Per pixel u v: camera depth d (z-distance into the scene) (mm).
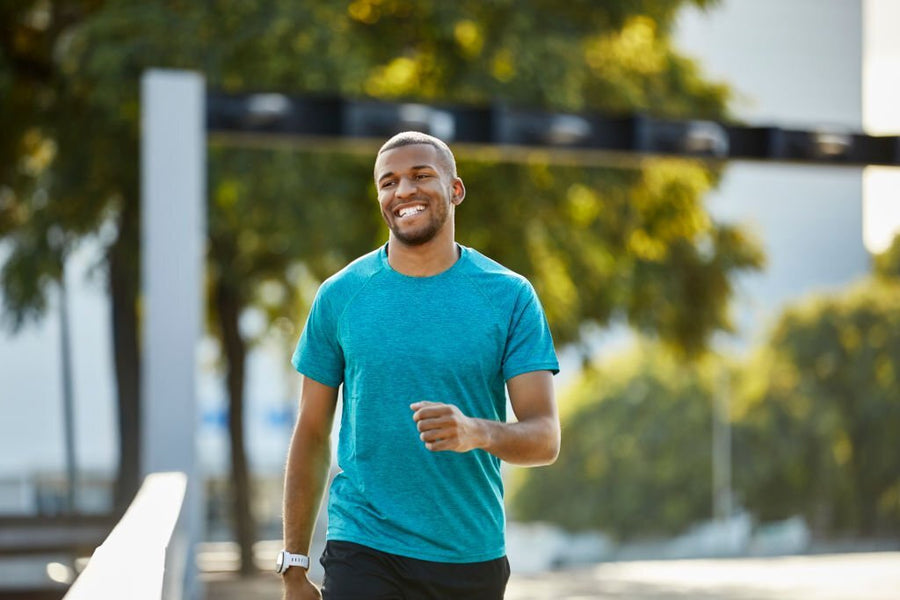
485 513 5375
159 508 7680
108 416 66125
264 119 17078
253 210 23938
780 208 131125
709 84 29281
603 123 18969
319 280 26969
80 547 24266
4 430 64812
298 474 5574
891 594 23922
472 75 25562
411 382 5230
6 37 28203
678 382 71562
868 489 66625
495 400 5336
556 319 27016
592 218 28141
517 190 26094
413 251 5270
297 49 23703
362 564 5309
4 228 29984
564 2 27234
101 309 65938
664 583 28016
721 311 31688
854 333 66875
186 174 16172
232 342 30594
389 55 25828
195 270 15977
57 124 26969
